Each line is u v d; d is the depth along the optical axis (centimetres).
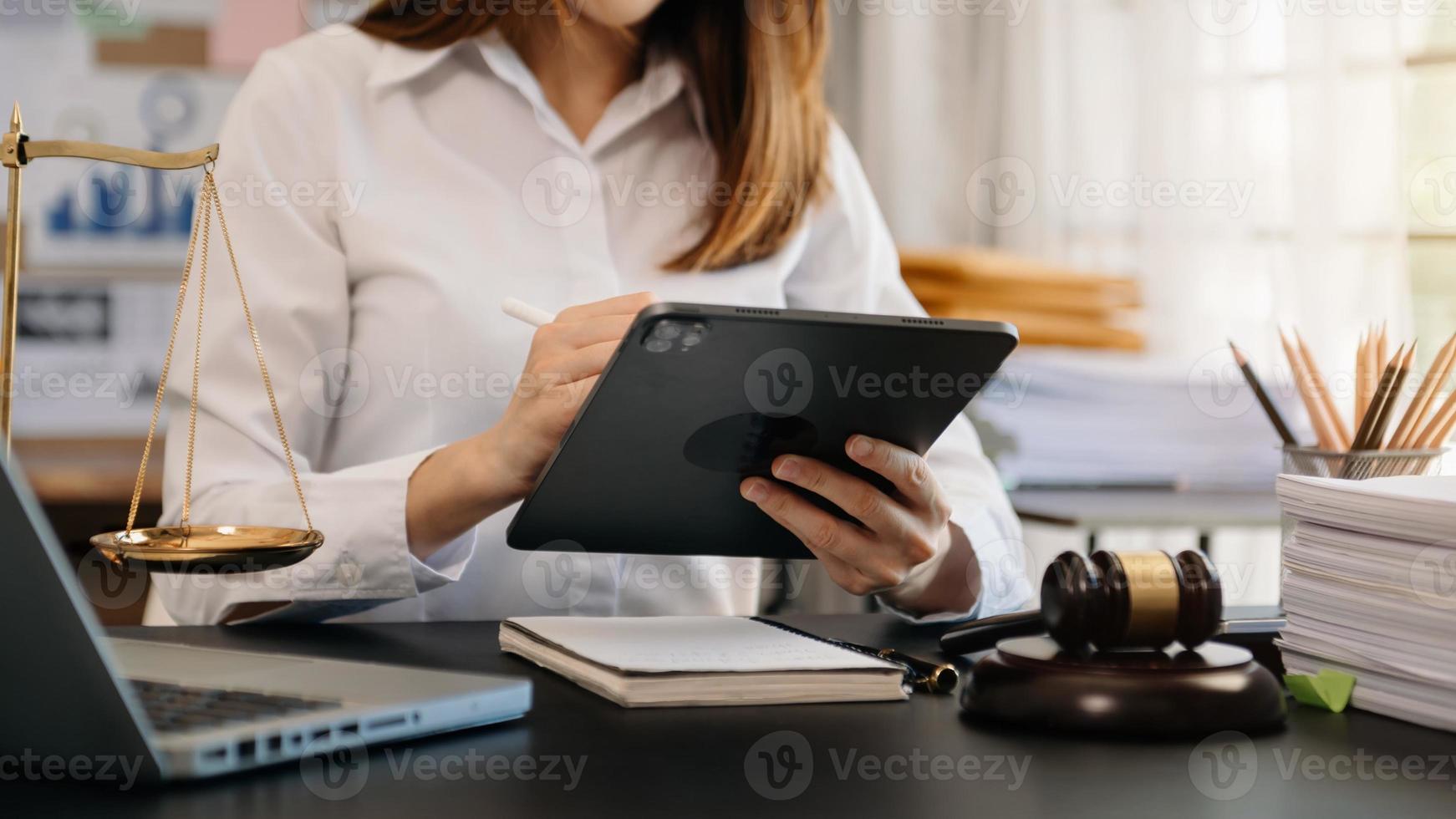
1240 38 168
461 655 75
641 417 63
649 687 61
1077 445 166
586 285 111
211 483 96
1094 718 57
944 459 110
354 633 83
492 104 113
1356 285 150
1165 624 60
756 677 63
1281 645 69
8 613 43
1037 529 188
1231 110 169
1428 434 92
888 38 209
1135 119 184
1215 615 60
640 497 72
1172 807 47
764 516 77
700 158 118
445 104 112
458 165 110
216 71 219
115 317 218
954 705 63
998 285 182
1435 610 60
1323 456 91
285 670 59
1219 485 166
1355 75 150
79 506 195
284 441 84
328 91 109
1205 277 173
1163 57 179
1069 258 197
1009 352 63
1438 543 60
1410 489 64
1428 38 146
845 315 59
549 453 82
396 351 106
